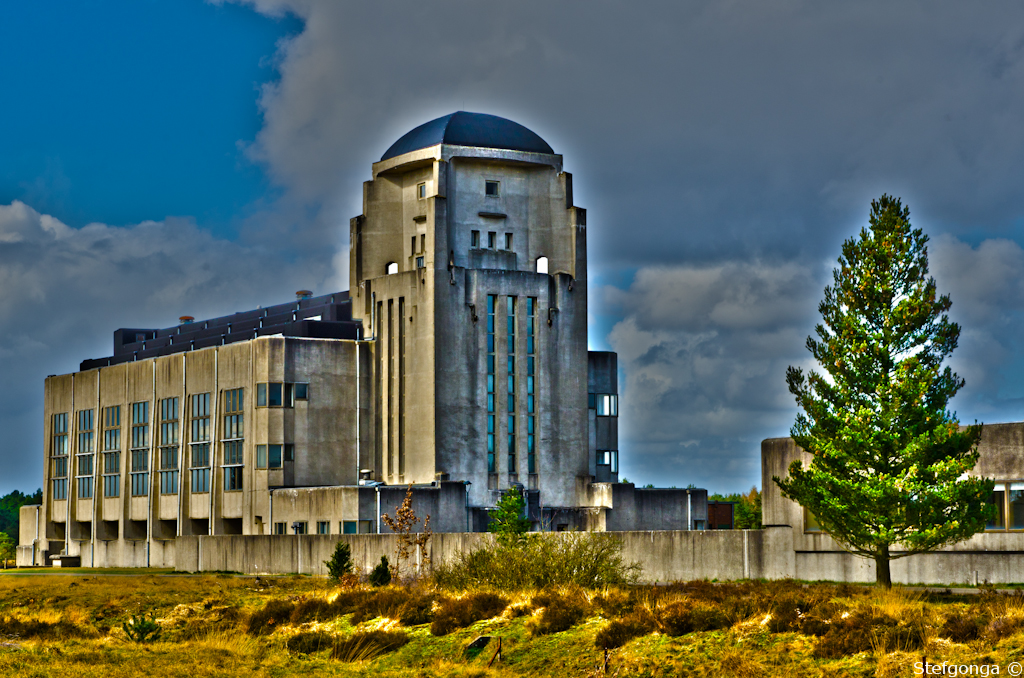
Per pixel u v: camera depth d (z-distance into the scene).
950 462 44.97
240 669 39.59
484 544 61.19
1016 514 55.56
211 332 122.44
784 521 62.38
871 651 33.03
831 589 43.16
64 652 41.84
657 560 65.56
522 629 41.91
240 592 65.75
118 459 121.06
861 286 46.66
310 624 49.75
